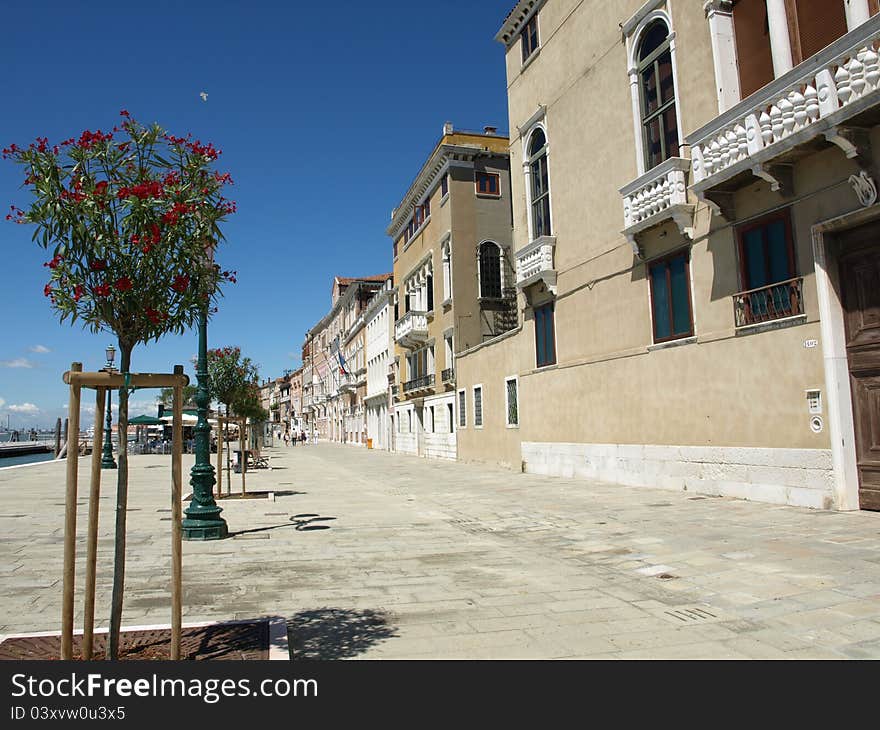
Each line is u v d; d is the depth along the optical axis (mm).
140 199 4219
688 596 6234
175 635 4363
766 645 4832
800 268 10945
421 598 6316
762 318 11844
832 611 5512
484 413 26359
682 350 13906
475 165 32312
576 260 18266
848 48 9211
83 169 4461
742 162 11188
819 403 10594
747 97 11656
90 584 4344
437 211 33938
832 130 9539
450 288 31969
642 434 15312
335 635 5180
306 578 7207
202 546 9219
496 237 32281
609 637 5094
